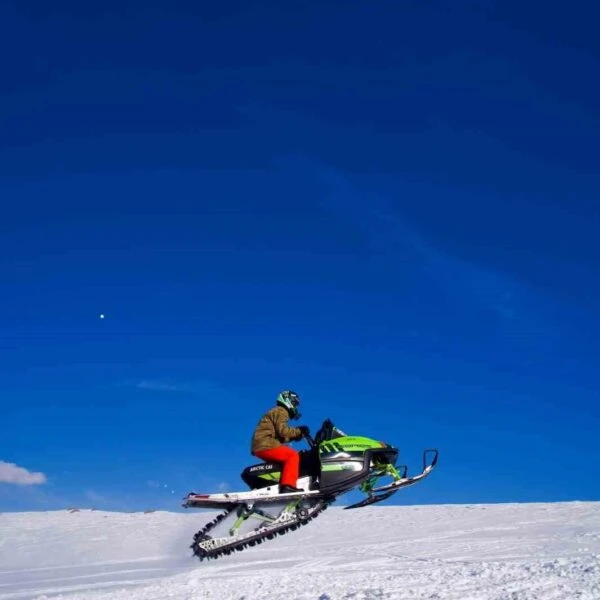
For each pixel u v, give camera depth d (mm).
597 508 16719
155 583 10602
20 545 16781
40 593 10695
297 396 11664
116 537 17141
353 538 14680
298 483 11383
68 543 16688
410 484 11320
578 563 9180
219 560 12875
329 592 8328
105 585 11086
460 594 7594
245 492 11312
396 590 8039
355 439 11422
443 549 12391
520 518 15898
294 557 12523
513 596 7352
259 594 8672
